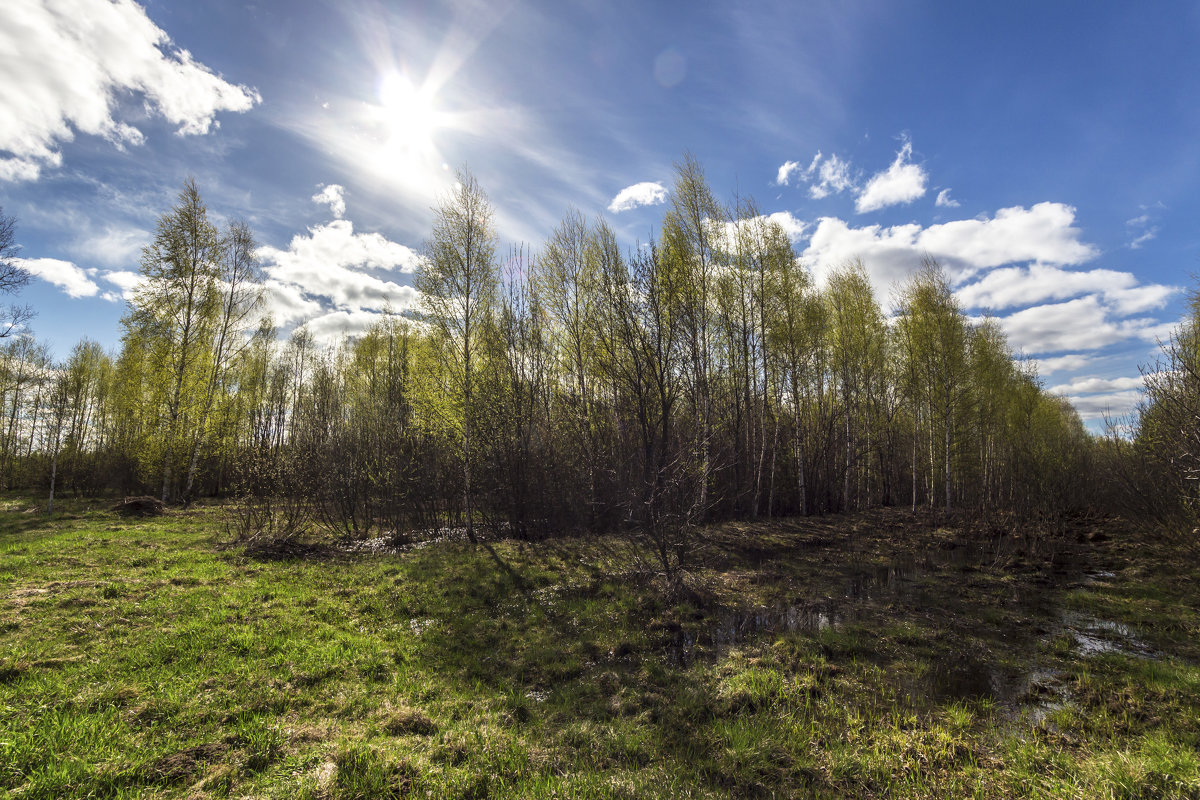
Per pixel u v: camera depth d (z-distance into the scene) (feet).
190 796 13.61
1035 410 112.06
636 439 54.29
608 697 21.31
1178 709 20.25
